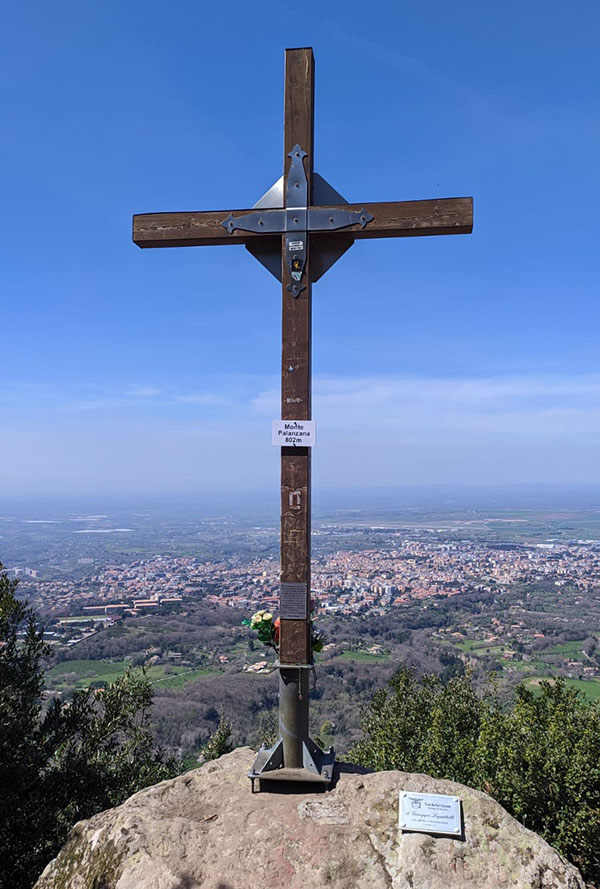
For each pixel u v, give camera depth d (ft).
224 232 13.16
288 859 9.87
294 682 12.18
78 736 19.26
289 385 12.64
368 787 11.44
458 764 20.44
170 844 10.26
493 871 9.73
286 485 12.49
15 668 17.56
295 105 13.10
